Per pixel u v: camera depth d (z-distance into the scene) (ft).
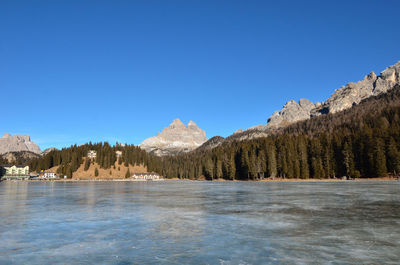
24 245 61.62
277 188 263.29
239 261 50.14
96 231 75.10
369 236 66.95
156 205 132.77
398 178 418.31
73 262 50.62
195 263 49.39
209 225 81.92
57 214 105.50
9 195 204.85
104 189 293.23
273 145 576.20
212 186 347.97
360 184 305.73
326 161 510.58
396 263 48.32
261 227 78.33
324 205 123.24
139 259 51.93
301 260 50.21
